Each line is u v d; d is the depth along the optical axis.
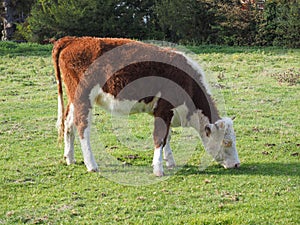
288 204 6.67
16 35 31.27
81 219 6.30
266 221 6.18
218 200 6.82
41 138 9.97
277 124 10.90
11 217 6.38
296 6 24.86
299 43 24.30
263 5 27.11
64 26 27.20
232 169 8.07
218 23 26.33
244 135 10.07
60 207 6.67
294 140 9.72
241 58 19.31
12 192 7.20
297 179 7.61
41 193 7.18
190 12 26.52
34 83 15.39
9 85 15.08
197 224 6.08
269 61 18.73
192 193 7.09
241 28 25.53
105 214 6.44
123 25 27.20
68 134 8.34
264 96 13.39
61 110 8.39
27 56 20.61
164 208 6.61
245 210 6.50
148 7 29.34
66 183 7.54
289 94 13.62
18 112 12.08
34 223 6.21
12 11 32.09
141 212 6.50
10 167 8.23
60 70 8.29
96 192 7.18
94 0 27.06
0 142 9.68
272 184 7.39
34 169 8.13
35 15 27.73
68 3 27.67
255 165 8.29
